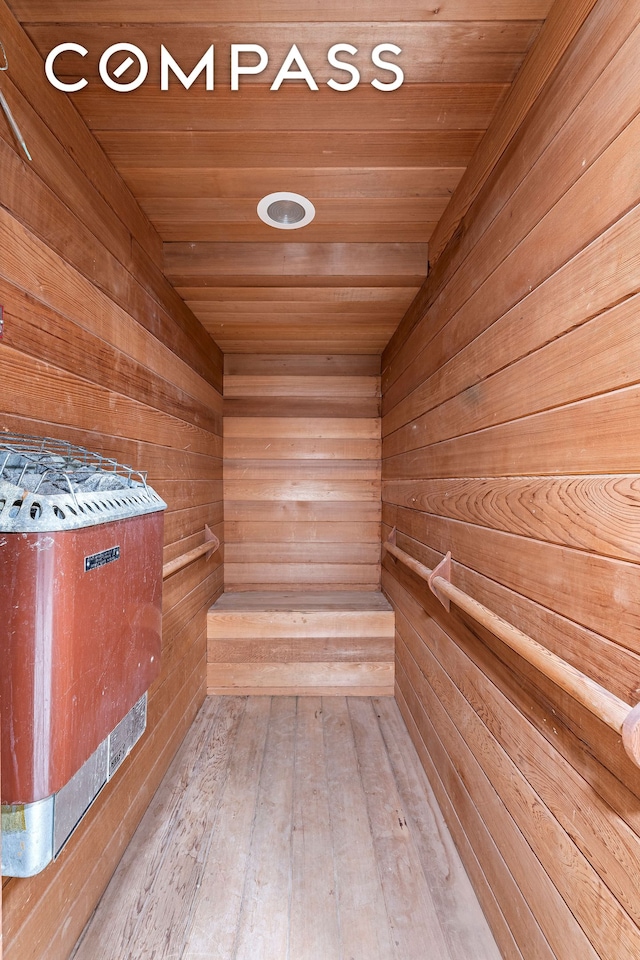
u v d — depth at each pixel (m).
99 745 0.80
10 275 0.84
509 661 1.00
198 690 2.10
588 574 0.72
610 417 0.67
